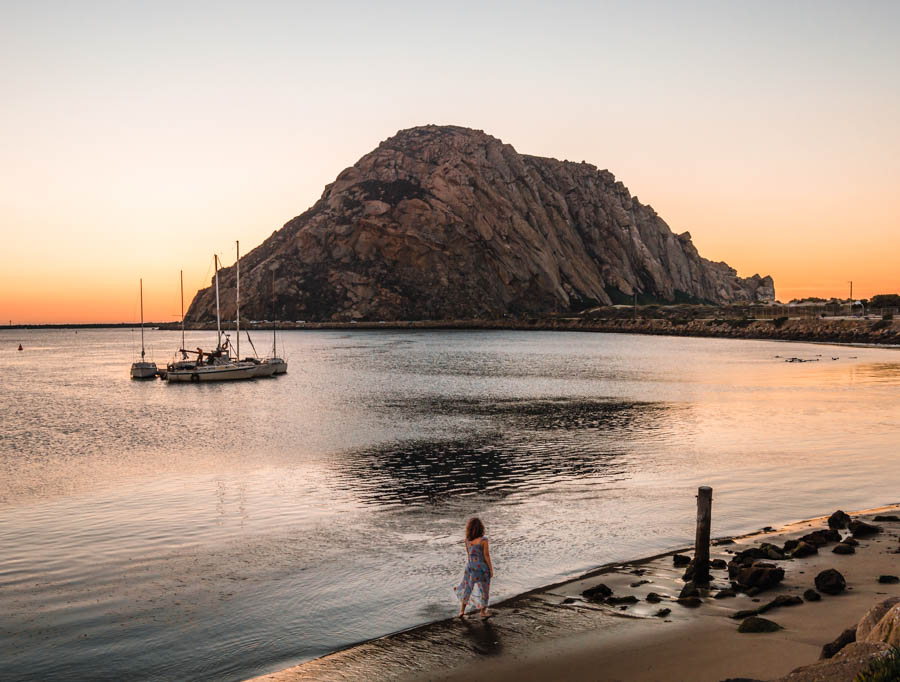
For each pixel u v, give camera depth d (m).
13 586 14.39
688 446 31.06
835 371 73.50
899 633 7.20
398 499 22.12
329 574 14.80
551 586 13.23
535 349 129.25
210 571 15.19
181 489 24.47
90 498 23.25
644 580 13.35
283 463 29.23
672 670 9.17
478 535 12.06
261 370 79.50
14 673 10.55
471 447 32.03
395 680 9.60
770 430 35.53
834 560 13.66
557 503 20.89
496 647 10.46
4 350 170.88
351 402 53.16
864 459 26.97
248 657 10.87
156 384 74.25
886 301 173.75
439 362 98.00
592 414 43.50
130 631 12.00
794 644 9.66
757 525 17.91
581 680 9.14
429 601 13.02
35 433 40.22
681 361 93.38
